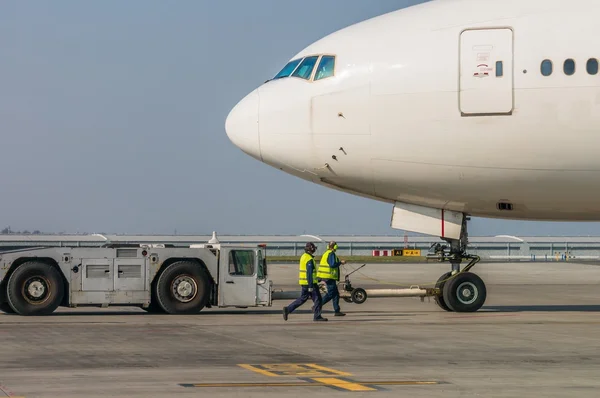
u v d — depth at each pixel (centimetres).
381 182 3459
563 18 3189
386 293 3603
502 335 2748
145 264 3419
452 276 3622
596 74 3119
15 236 11369
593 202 3394
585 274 7750
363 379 1875
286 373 1953
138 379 1859
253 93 3556
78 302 3375
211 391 1716
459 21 3275
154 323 3109
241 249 3475
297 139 3419
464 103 3209
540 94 3150
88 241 11462
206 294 3450
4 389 1733
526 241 12912
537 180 3284
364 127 3322
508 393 1714
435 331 2869
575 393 1717
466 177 3328
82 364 2084
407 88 3262
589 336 2723
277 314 3547
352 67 3344
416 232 3647
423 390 1742
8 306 3500
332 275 3391
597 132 3133
